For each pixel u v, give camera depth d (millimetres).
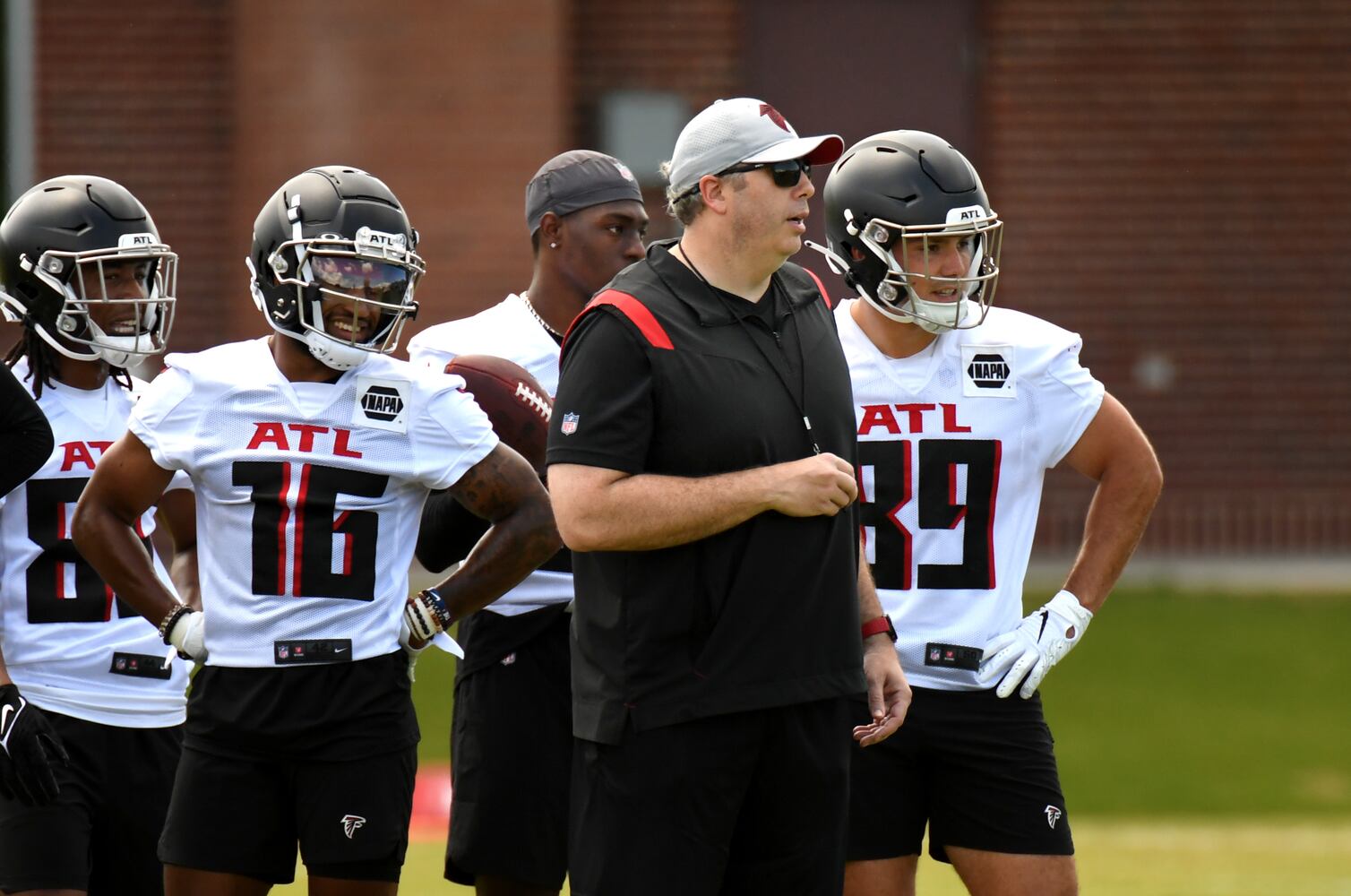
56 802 16844
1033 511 17547
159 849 15602
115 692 17422
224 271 51375
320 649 15164
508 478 15773
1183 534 52500
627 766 14219
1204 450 52656
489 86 50438
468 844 18656
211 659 15320
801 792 14492
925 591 17062
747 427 14203
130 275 17641
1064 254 52250
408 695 15766
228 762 15281
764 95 52469
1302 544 52562
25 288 17375
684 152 14445
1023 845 16906
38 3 51156
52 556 17375
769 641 14195
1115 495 17422
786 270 15430
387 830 15305
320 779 15211
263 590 15211
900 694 15219
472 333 19625
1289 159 52250
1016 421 17172
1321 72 52125
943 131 52438
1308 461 52688
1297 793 35562
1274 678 42094
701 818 14172
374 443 15406
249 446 15258
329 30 50406
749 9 52188
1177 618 46219
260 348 15672
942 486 17109
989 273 16797
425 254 50688
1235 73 52062
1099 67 52031
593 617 14500
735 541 14172
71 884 16766
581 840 14570
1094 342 52469
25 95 51250
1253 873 28625
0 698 16266
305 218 15062
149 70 51250
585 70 51719
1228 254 52375
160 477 15570
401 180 50594
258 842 15289
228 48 51219
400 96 50500
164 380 15461
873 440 17156
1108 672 42625
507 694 18500
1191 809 34500
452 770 19125
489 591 15750
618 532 13883
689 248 14625
